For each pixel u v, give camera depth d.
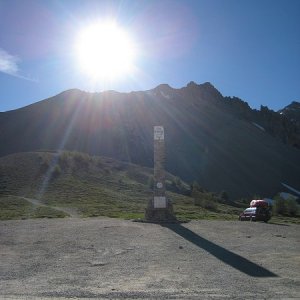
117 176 104.62
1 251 17.02
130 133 167.50
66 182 88.81
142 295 9.85
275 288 10.68
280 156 178.38
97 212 55.28
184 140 172.38
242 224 31.06
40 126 173.00
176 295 9.87
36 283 11.25
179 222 32.06
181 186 105.38
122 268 13.53
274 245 19.22
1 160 104.50
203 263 14.50
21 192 78.25
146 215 33.38
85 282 11.41
